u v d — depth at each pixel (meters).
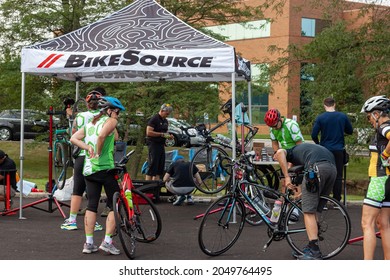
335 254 7.11
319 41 17.70
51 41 9.90
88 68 9.34
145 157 23.27
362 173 22.30
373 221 6.15
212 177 11.26
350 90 17.78
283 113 40.69
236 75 12.20
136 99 18.91
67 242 8.02
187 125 19.30
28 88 20.34
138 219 7.60
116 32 10.11
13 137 28.73
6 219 9.83
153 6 10.84
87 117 8.30
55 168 10.23
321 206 7.17
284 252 7.57
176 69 9.21
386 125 6.07
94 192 7.34
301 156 7.09
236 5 20.64
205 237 7.24
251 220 9.32
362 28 17.50
